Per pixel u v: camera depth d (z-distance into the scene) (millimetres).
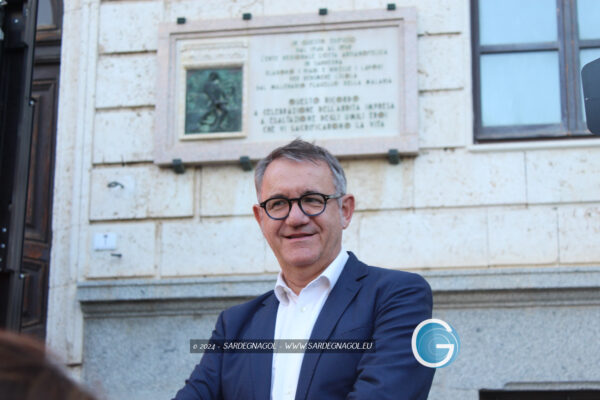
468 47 6012
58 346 5789
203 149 5984
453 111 5906
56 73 6656
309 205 2689
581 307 5402
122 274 5898
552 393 5395
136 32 6355
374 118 5906
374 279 2602
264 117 6020
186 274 5844
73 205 6062
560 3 6211
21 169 4523
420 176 5797
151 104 6207
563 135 5969
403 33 6004
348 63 6020
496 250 5598
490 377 5355
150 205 6000
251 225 5883
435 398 5355
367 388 2277
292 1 6230
